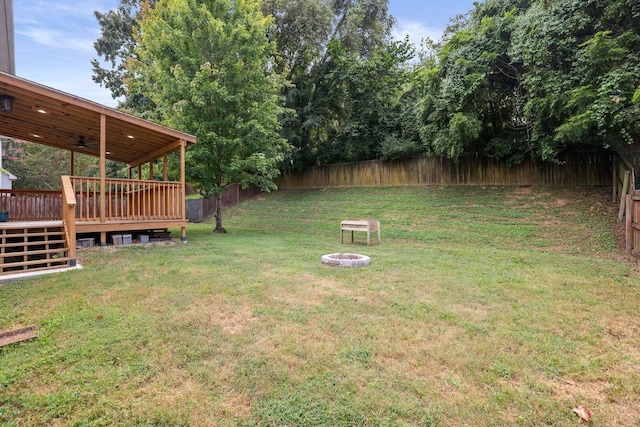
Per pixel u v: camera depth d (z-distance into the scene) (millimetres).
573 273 5285
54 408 1970
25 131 8539
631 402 2113
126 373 2334
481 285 4594
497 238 8492
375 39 17984
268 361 2502
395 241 9242
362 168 16109
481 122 10125
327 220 12766
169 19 11469
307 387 2189
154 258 6156
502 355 2639
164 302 3736
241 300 3834
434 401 2072
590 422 1926
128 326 3090
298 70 17547
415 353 2646
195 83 9711
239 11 10977
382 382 2254
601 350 2768
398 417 1928
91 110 6668
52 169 18000
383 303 3805
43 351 2629
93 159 19297
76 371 2355
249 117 10953
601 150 9492
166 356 2564
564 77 7746
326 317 3361
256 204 17828
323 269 5465
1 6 7242
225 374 2334
